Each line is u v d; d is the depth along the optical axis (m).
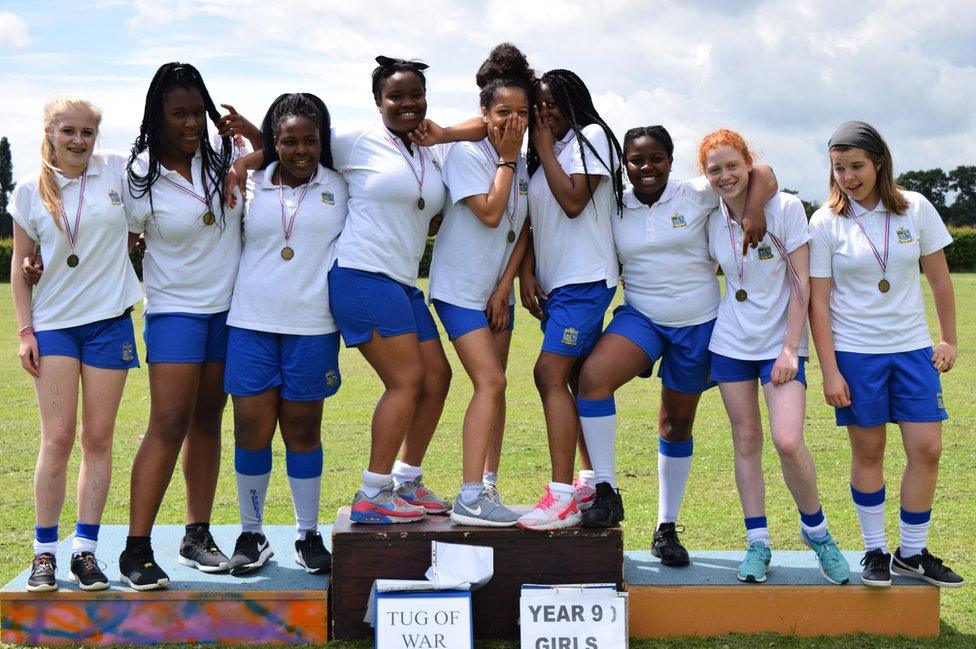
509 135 4.09
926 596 4.18
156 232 4.21
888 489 6.72
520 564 4.04
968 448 7.87
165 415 4.17
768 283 4.30
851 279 4.28
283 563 4.53
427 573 3.95
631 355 4.36
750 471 4.37
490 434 4.50
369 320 4.12
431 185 4.21
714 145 4.24
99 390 4.14
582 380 4.34
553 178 4.18
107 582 4.07
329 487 6.88
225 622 4.07
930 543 5.45
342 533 4.02
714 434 8.60
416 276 4.32
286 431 4.37
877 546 4.29
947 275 4.37
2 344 15.73
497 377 4.21
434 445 8.21
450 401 10.55
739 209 4.33
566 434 4.19
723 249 4.37
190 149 4.18
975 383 11.10
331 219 4.21
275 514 6.23
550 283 4.39
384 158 4.16
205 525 4.51
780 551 4.83
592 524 4.05
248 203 4.25
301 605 4.07
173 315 4.19
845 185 4.25
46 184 4.01
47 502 4.12
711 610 4.20
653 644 4.09
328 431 8.88
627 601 3.85
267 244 4.19
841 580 4.21
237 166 4.25
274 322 4.18
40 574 4.05
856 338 4.28
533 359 13.96
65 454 4.12
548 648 3.80
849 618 4.20
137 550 4.13
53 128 3.99
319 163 4.29
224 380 4.29
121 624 4.06
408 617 3.82
